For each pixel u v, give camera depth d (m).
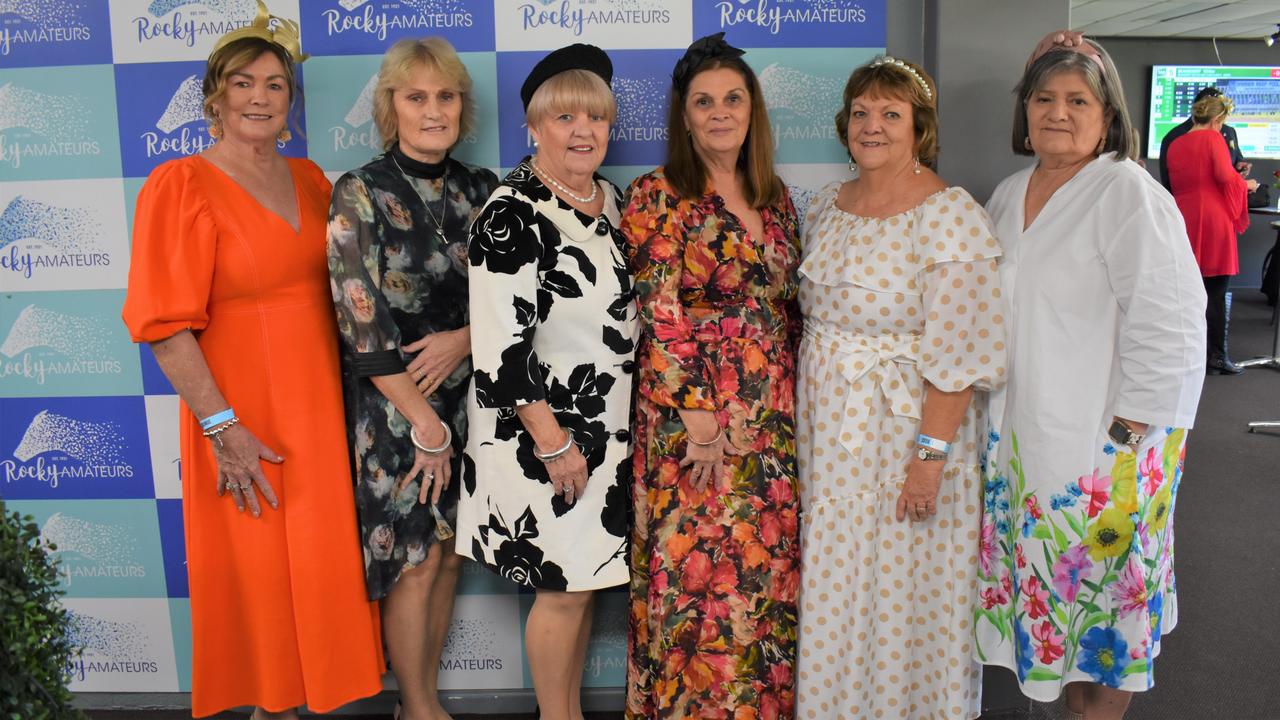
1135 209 1.79
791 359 2.05
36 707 1.25
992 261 1.88
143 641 2.52
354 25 2.28
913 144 1.96
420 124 1.93
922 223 1.91
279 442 1.94
